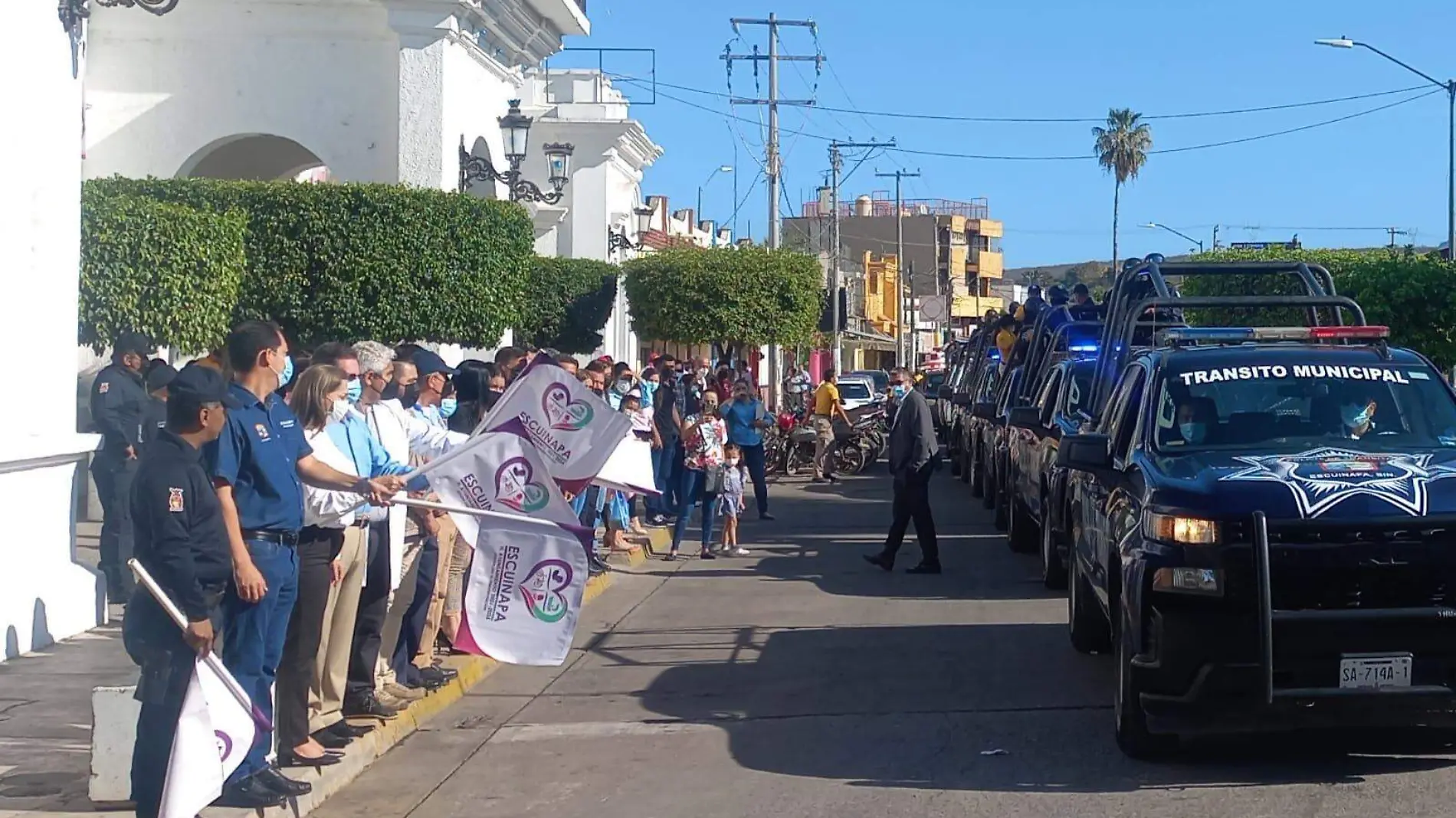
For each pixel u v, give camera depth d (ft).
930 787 23.13
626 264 96.48
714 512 57.26
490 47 69.05
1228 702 21.77
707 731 27.55
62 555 34.45
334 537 23.54
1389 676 21.29
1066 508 40.01
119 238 41.14
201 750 18.81
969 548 54.80
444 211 53.01
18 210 32.76
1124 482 25.75
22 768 23.31
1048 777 23.41
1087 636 32.89
